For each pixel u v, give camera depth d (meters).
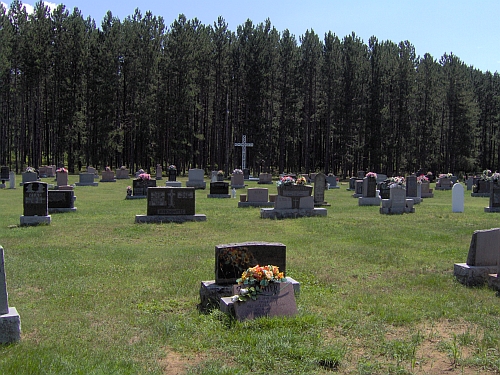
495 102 82.00
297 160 81.75
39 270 10.73
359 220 19.58
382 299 8.40
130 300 8.46
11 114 71.44
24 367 5.38
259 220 19.86
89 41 63.38
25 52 55.94
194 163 74.25
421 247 13.47
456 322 7.24
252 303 7.16
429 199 32.81
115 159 75.50
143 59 61.88
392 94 68.19
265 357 5.76
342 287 9.37
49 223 18.61
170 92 63.06
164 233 16.45
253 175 65.69
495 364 5.60
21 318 7.38
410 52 72.75
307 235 15.89
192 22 67.25
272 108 66.69
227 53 63.47
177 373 5.48
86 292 8.98
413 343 6.30
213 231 16.89
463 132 71.56
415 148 71.31
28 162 72.44
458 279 9.75
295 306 7.34
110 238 15.47
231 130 73.62
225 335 6.56
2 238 15.27
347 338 6.50
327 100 66.69
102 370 5.37
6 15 61.38
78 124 61.34
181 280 9.76
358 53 65.44
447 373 5.43
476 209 24.17
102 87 60.22
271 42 63.94
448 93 71.50
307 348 5.97
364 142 69.62
